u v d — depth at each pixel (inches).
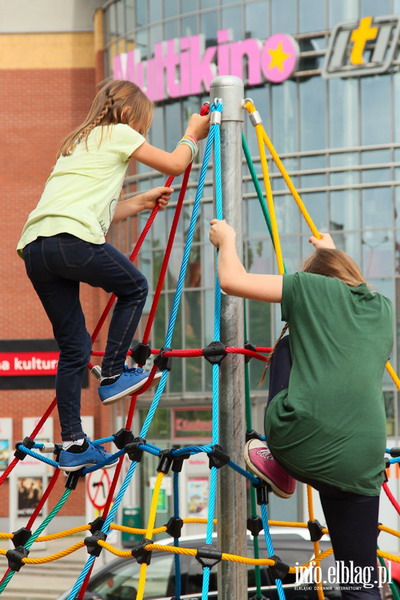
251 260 1413.6
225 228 197.8
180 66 1497.3
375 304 188.5
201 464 1323.8
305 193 1392.7
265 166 238.4
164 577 521.0
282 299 187.3
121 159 222.4
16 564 223.8
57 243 212.5
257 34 1438.2
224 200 227.5
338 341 183.2
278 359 197.0
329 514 185.0
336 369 181.3
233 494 218.5
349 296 187.3
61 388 221.8
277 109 1414.9
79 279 217.0
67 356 222.7
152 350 246.4
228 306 223.1
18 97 1801.2
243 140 239.8
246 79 1433.3
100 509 925.2
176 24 1520.7
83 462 221.3
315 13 1397.6
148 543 195.5
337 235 1375.5
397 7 1353.3
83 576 202.7
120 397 221.3
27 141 1796.3
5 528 1675.7
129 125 227.8
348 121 1379.2
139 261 1521.9
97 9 1716.3
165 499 1382.9
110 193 220.2
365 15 1369.3
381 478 183.8
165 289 1487.5
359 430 179.2
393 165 1353.3
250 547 493.0
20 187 1785.2
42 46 1807.3
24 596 1111.0
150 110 231.9
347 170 1374.3
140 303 222.4
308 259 201.2
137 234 1534.2
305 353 183.9
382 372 185.8
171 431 1492.4
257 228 1417.3
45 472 1416.1
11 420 1704.0
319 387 180.2
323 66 1391.5
